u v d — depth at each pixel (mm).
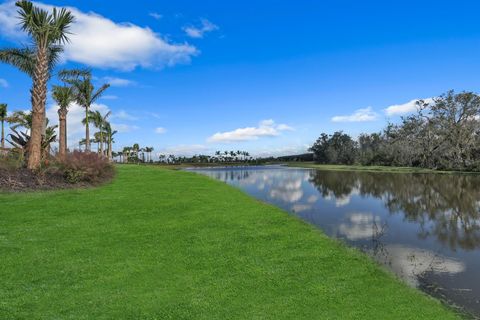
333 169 69750
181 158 146375
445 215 17188
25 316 5352
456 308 6703
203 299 6164
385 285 7137
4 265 7215
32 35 18062
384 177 43062
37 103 17391
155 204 14234
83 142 71625
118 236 9562
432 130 65375
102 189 17547
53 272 6992
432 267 9273
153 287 6551
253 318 5582
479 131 59375
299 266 7996
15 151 18953
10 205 12406
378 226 14477
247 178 44719
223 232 10547
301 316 5707
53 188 16125
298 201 21984
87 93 34156
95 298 6023
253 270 7617
